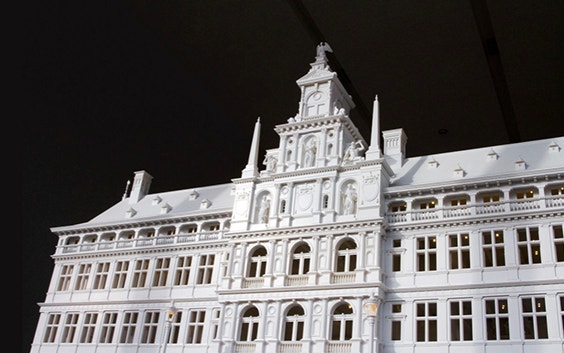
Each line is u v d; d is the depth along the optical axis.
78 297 57.50
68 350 55.12
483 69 59.94
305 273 47.03
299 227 46.84
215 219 54.47
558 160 44.47
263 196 51.00
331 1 55.88
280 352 43.38
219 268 52.06
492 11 52.84
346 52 61.62
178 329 51.56
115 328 54.19
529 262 40.41
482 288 40.88
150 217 57.12
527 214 41.50
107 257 58.19
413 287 42.75
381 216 44.78
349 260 44.94
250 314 48.53
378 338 41.38
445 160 50.22
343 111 50.75
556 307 38.41
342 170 48.44
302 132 51.78
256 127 55.22
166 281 54.56
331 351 41.88
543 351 37.50
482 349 39.12
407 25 56.94
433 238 44.84
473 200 43.94
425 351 40.66
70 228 60.25
